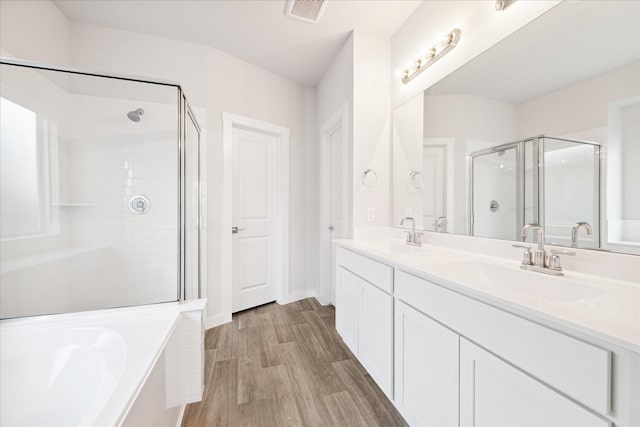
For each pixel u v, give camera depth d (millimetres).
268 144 2908
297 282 3070
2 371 1110
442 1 1676
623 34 880
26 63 1471
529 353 688
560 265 997
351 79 2176
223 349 1949
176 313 1337
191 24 2098
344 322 1972
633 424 507
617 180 889
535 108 1147
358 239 2150
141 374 874
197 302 1429
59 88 1664
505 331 753
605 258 909
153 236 1792
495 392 783
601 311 652
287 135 2955
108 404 728
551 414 638
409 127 1989
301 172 3109
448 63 1636
